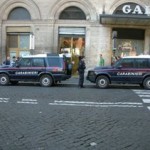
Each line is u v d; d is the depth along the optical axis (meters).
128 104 14.95
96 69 22.19
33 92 18.80
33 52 31.03
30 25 31.02
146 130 9.81
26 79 22.73
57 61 22.62
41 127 9.97
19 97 16.56
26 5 30.98
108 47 30.55
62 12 30.88
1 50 31.47
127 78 21.94
